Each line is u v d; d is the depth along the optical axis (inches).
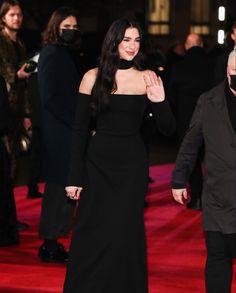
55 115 354.3
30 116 467.2
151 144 909.8
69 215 364.2
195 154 289.4
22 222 448.5
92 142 286.8
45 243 368.8
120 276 282.5
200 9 1851.6
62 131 357.7
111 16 1417.3
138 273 283.1
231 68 271.9
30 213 485.7
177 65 517.0
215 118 277.6
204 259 379.6
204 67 512.7
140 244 283.9
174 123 289.1
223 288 281.7
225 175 276.2
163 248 401.1
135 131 287.0
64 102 354.3
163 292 326.0
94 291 282.8
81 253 284.7
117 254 282.0
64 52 355.6
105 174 284.5
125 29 281.9
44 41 358.0
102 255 282.8
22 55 431.2
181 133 519.2
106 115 285.1
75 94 355.9
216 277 281.7
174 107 521.0
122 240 282.0
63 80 354.0
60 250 368.2
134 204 283.4
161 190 578.9
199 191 503.2
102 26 1422.2
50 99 352.2
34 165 524.1
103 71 283.4
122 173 284.2
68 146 357.7
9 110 370.0
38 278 343.3
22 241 410.3
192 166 291.3
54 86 352.2
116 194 283.6
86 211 285.4
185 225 459.2
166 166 717.9
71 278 285.4
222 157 276.2
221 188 276.8
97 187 284.7
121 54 284.4
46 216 364.2
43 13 1322.6
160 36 1851.6
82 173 288.5
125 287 282.8
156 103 284.4
